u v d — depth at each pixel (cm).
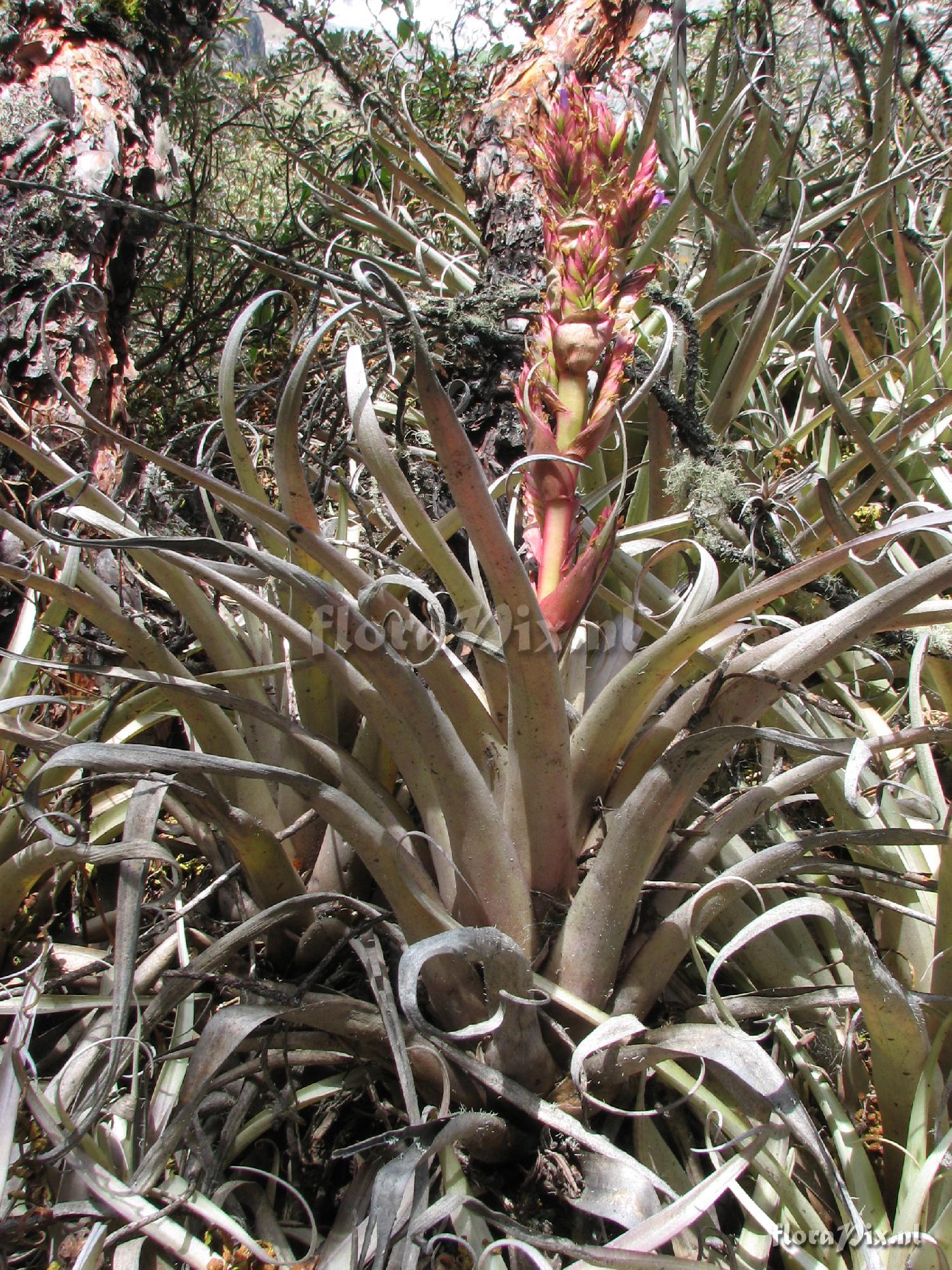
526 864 94
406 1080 83
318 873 114
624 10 207
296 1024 101
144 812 96
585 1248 73
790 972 114
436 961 91
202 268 339
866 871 101
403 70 334
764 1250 90
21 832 115
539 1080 89
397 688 83
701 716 93
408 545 132
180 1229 90
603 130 93
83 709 143
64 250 168
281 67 355
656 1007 104
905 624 92
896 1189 99
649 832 87
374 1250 74
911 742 96
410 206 358
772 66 228
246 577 92
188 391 292
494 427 174
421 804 98
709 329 215
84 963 118
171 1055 100
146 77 200
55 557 118
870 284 245
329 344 239
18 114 171
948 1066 102
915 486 198
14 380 158
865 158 254
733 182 226
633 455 197
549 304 96
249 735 117
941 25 313
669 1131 102
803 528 141
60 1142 83
